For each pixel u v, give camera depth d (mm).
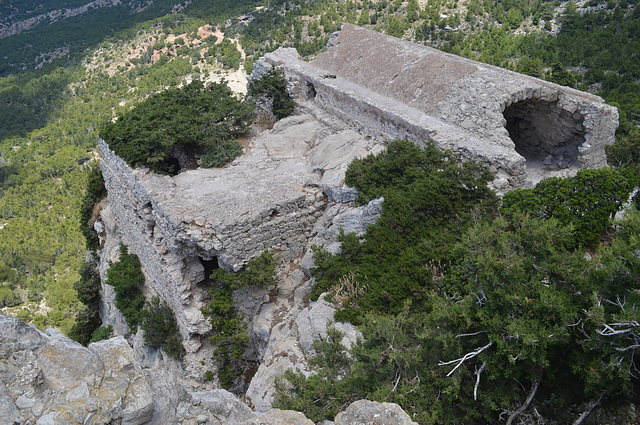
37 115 122688
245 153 25203
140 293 24828
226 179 22609
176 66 107938
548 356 11898
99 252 31547
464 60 24469
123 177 24547
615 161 21453
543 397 12469
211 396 11016
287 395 14344
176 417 10156
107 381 9344
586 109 20359
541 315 11422
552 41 56312
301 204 21078
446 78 23516
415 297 15617
